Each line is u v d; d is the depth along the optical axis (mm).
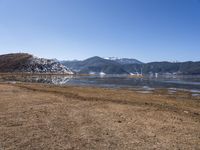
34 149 14531
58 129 18672
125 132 18156
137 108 27641
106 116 23141
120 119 22047
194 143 16062
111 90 56188
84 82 101812
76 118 22203
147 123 20844
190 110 28391
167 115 24266
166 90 63281
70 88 57688
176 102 36094
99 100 33719
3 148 14562
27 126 19391
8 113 23891
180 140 16594
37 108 26594
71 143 15656
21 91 43656
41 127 19156
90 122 20859
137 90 61281
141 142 16047
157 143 15906
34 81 99625
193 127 19969
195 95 51406
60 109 26234
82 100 33281
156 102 34344
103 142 15930
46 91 45375
